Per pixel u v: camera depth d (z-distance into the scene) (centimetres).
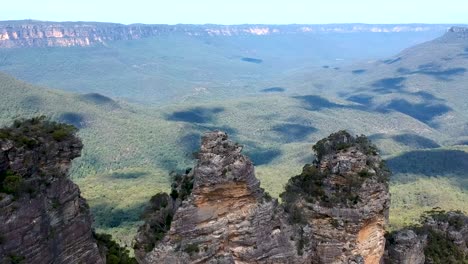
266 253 3419
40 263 2795
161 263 3241
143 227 3719
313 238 3881
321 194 3981
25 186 2764
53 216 2931
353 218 3834
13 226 2666
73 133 3219
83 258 3155
